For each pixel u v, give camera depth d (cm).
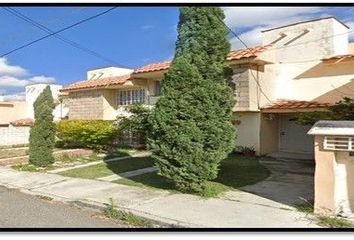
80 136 1894
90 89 2322
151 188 995
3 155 1847
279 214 728
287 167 1333
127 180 1120
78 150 1822
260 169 1282
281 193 909
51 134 1482
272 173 1204
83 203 867
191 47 941
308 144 1688
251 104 1602
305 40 1867
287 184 1022
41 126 1457
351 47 1947
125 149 1970
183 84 911
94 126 1881
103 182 1102
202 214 739
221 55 946
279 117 1780
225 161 1481
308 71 1698
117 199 880
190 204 816
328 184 712
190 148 895
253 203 815
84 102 2395
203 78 919
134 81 2091
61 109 3028
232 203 818
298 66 1728
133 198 887
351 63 1566
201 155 892
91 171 1305
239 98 1623
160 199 869
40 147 1446
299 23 1891
